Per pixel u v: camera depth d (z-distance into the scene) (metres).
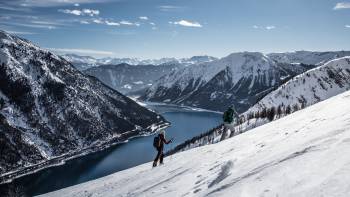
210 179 15.99
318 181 8.75
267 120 107.88
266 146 18.50
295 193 8.62
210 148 30.06
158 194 18.11
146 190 21.33
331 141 12.20
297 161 11.28
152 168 31.44
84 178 196.12
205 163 21.73
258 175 11.70
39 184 192.50
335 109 23.47
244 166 14.97
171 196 16.38
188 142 192.00
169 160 33.31
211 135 171.62
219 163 19.08
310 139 14.26
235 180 12.80
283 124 27.61
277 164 12.10
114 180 35.03
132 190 24.17
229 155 20.83
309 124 20.80
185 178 19.36
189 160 26.95
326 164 9.80
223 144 29.08
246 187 10.86
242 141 25.70
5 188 189.88
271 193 9.40
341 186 7.79
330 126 15.88
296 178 9.66
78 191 37.41
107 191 29.31
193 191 15.34
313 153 11.49
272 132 24.41
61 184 188.75
